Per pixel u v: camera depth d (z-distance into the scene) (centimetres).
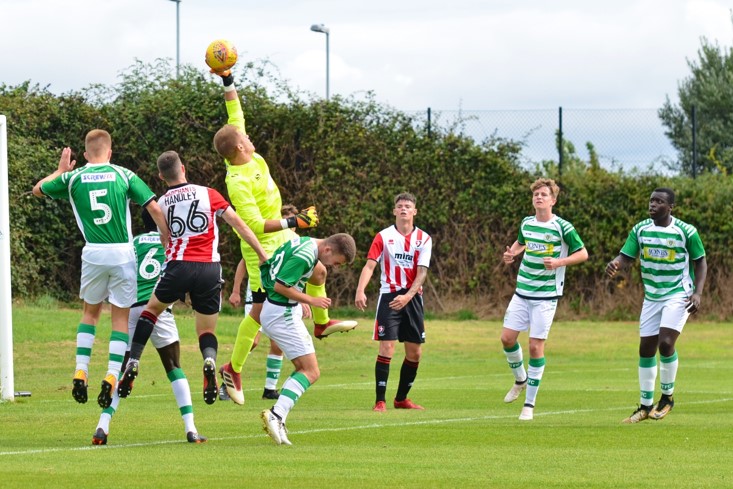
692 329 4484
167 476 1296
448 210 4875
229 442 1625
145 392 2464
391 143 4875
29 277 4709
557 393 2494
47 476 1290
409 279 2133
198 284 1609
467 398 2375
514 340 2125
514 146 4872
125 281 1620
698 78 8219
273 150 4838
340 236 1627
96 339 3384
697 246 1938
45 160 4706
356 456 1473
